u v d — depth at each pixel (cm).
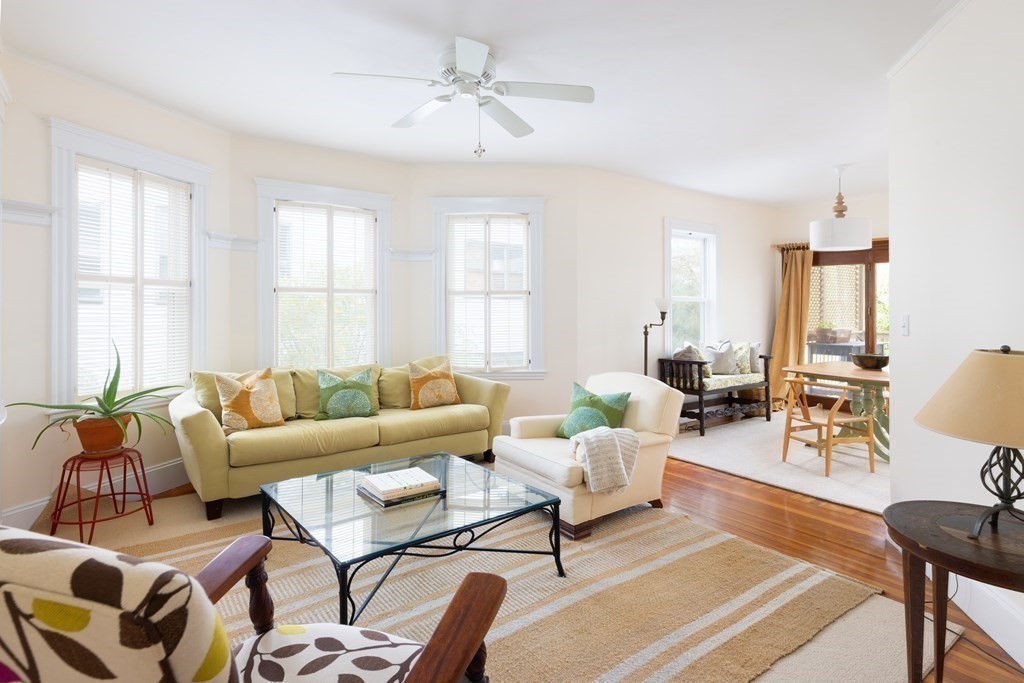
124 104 337
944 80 234
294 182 435
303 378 400
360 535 195
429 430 384
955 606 217
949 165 229
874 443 415
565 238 502
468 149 451
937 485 235
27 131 291
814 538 286
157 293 361
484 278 497
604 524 304
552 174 501
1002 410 131
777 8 241
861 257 640
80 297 318
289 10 245
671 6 240
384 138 423
